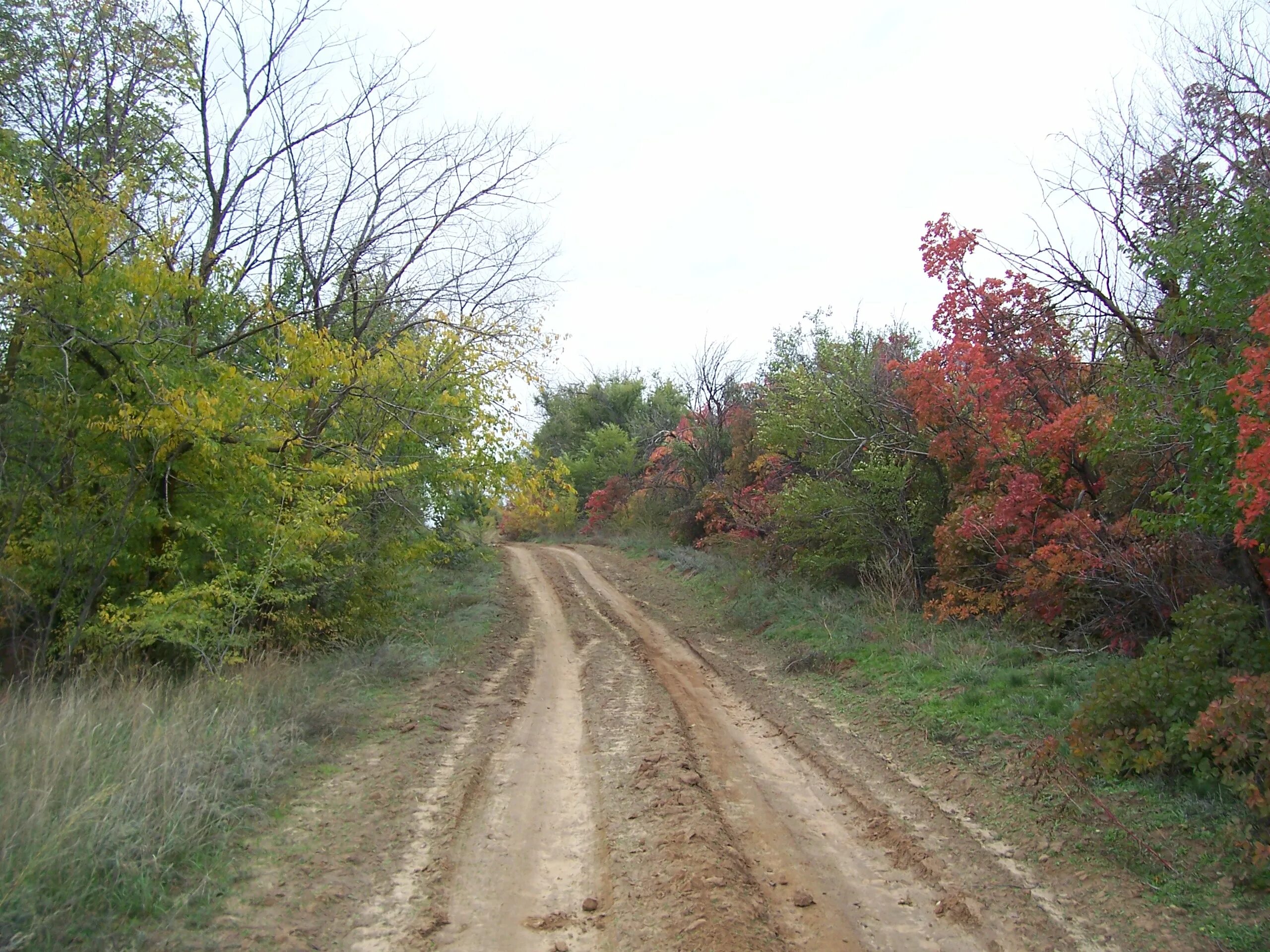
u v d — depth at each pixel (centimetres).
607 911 464
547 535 4291
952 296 1050
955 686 896
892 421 1409
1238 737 517
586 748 796
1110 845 536
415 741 789
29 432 938
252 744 665
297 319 1316
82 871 424
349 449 1130
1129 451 811
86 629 912
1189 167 862
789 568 1683
